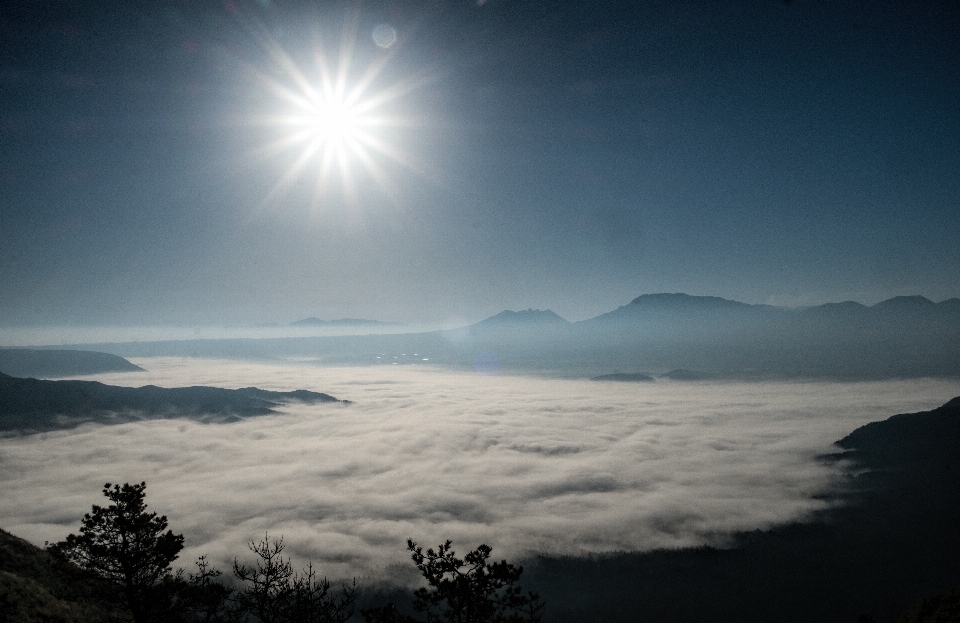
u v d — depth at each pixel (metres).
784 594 90.19
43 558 31.44
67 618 22.02
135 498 20.66
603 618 81.88
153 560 20.41
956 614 28.78
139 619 19.50
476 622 18.34
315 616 18.44
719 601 87.88
